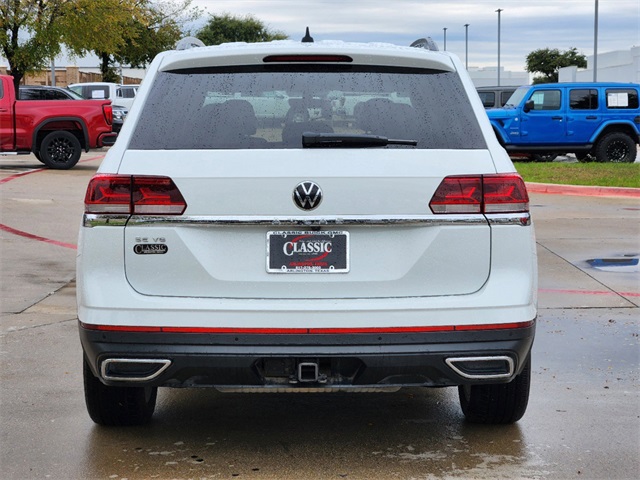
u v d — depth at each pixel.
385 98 3.94
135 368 3.73
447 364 3.70
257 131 3.82
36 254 9.95
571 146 22.45
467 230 3.74
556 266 9.22
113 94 33.56
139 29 46.31
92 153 27.14
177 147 3.78
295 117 3.87
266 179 3.67
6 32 28.09
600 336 6.50
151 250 3.71
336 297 3.69
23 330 6.70
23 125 19.48
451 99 3.96
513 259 3.78
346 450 4.23
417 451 4.22
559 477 3.90
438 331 3.69
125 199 3.72
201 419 4.71
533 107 22.28
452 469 3.99
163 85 3.97
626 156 22.55
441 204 3.73
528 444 4.32
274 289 3.69
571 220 12.64
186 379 3.73
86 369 4.23
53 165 20.03
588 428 4.55
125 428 4.55
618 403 4.96
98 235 3.73
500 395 4.37
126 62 51.19
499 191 3.77
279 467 4.01
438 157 3.77
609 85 22.47
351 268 3.70
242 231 3.70
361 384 3.72
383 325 3.65
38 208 13.40
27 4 27.84
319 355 3.63
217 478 3.88
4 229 11.52
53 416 4.73
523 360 3.85
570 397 5.07
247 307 3.65
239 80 3.98
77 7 28.30
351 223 3.68
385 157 3.73
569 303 7.59
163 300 3.69
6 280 8.58
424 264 3.72
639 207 14.21
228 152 3.73
